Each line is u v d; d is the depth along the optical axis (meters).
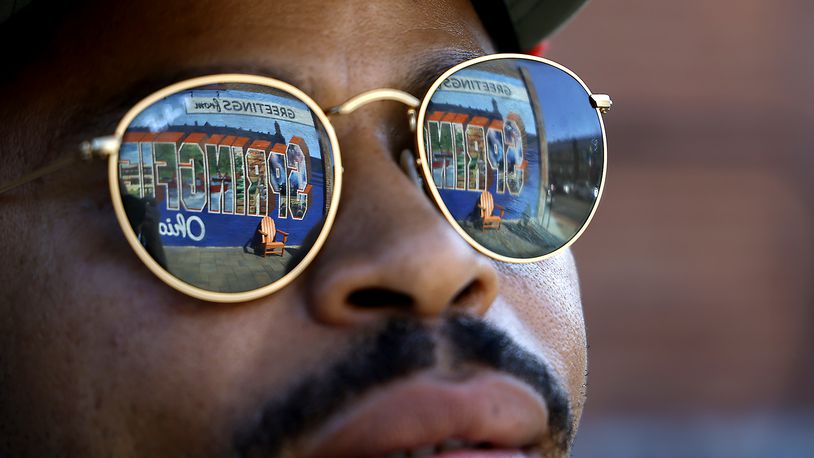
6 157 1.39
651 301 6.57
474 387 1.25
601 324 6.49
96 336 1.29
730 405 6.48
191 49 1.35
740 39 6.74
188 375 1.26
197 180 1.25
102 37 1.37
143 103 1.24
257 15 1.37
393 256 1.22
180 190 1.25
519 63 1.48
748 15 6.74
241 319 1.27
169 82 1.33
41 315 1.33
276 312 1.28
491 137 1.43
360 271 1.23
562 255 1.60
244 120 1.28
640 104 6.68
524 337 1.41
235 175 1.27
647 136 6.68
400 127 1.39
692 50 6.71
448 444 1.25
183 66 1.34
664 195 6.66
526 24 1.84
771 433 6.28
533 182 1.47
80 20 1.39
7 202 1.38
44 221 1.34
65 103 1.37
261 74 1.35
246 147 1.28
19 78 1.41
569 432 1.43
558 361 1.48
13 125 1.40
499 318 1.39
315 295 1.25
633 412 6.38
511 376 1.31
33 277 1.34
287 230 1.28
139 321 1.28
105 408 1.29
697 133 6.71
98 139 1.22
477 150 1.42
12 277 1.36
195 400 1.26
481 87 1.44
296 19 1.38
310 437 1.22
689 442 6.23
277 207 1.28
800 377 6.60
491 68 1.45
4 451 1.37
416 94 1.42
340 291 1.23
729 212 6.70
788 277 6.70
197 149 1.26
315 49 1.38
